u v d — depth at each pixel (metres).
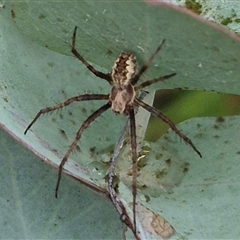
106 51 0.09
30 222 0.10
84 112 0.11
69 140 0.10
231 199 0.10
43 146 0.10
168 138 0.11
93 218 0.10
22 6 0.09
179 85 0.09
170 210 0.10
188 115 0.13
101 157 0.10
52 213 0.10
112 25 0.09
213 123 0.11
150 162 0.11
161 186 0.10
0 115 0.10
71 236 0.10
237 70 0.09
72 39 0.09
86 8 0.08
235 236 0.10
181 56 0.09
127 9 0.08
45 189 0.11
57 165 0.10
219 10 0.10
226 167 0.10
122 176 0.11
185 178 0.10
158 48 0.09
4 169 0.11
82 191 0.11
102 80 0.11
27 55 0.10
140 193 0.10
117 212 0.10
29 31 0.09
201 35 0.08
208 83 0.09
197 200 0.10
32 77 0.10
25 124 0.10
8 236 0.10
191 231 0.10
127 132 0.11
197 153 0.10
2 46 0.10
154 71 0.09
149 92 0.11
